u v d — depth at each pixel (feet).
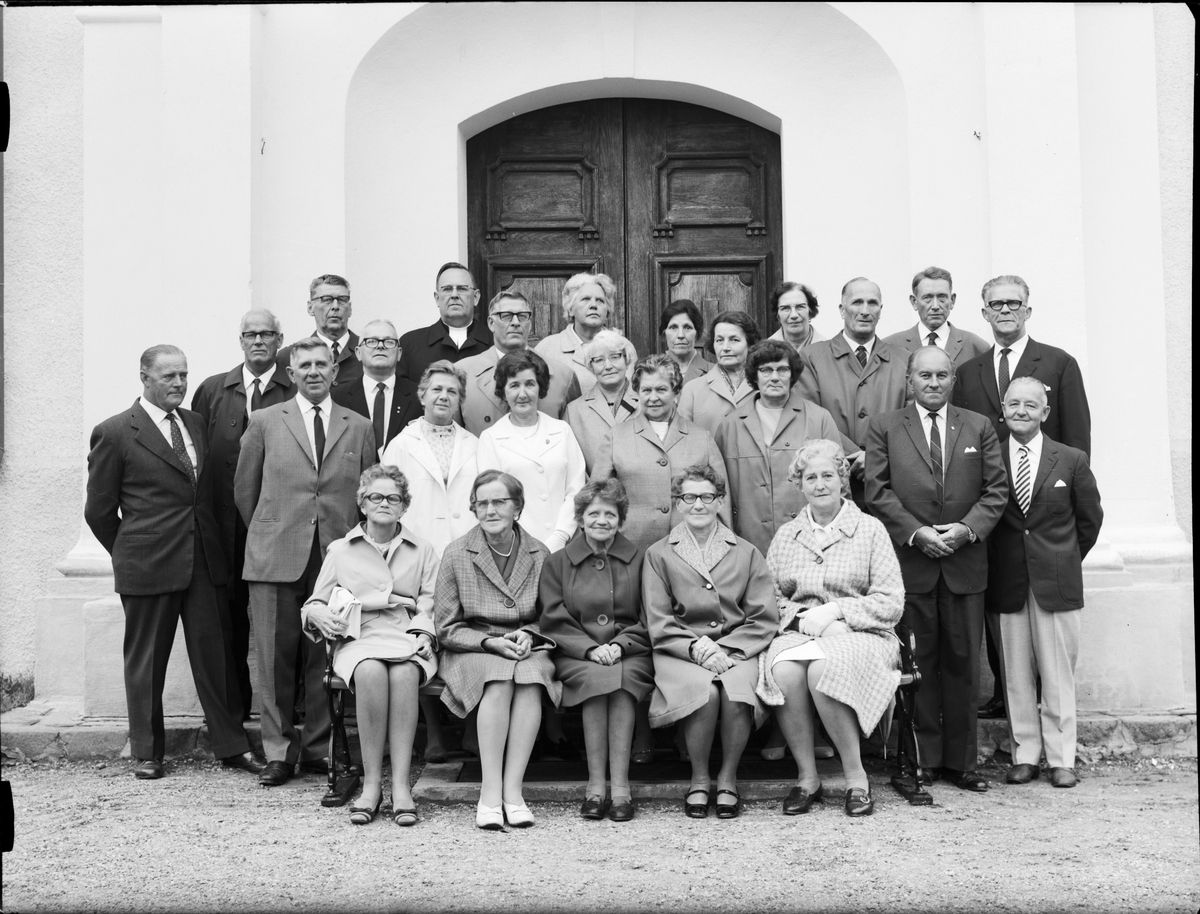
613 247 25.79
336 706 17.48
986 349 21.18
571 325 22.09
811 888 13.84
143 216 23.29
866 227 24.48
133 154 23.34
